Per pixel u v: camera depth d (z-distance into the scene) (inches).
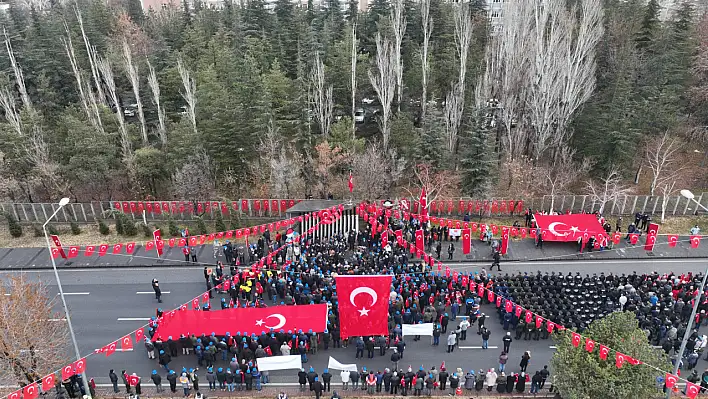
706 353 1163.3
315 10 2881.4
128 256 1611.7
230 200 1831.9
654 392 930.7
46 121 2129.7
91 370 1147.3
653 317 1155.3
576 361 944.3
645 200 1771.7
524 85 2010.3
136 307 1369.3
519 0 2020.2
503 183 1934.1
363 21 2554.1
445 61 2187.5
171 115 2218.3
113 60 2292.1
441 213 1804.9
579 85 1845.5
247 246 1558.8
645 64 2028.8
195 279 1492.4
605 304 1230.3
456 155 1956.2
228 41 2522.1
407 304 1231.5
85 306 1376.7
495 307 1328.7
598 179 1920.5
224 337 1133.1
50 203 1831.9
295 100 1998.0
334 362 1058.7
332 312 1188.5
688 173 1934.1
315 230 1641.2
